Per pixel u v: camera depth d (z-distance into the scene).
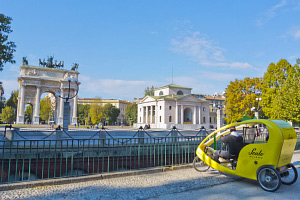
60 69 78.00
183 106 67.44
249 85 42.75
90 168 11.52
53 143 12.88
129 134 19.52
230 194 6.34
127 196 6.13
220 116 24.22
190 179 8.02
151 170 9.03
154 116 71.44
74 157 11.33
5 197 5.91
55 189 6.69
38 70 74.25
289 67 38.53
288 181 7.54
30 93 73.00
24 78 71.00
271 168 6.65
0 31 13.09
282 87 33.66
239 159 7.45
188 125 64.62
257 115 29.78
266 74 40.91
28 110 102.12
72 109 77.56
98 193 6.36
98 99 126.56
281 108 32.41
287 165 7.33
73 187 6.92
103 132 14.99
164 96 68.62
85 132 19.34
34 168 10.77
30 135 16.56
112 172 8.46
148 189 6.78
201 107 70.81
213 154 8.70
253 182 7.66
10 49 13.41
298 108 29.39
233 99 42.91
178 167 9.78
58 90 76.81
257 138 8.76
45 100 96.62
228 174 8.56
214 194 6.34
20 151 10.74
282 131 6.81
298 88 29.98
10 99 95.62
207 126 68.19
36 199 5.81
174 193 6.42
